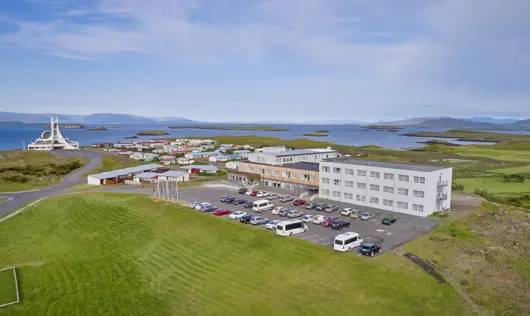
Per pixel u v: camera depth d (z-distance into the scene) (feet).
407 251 169.78
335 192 282.15
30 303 139.74
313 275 150.10
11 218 249.96
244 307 130.00
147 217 239.30
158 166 451.94
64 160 541.34
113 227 225.35
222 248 183.93
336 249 170.40
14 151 637.71
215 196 297.74
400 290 134.72
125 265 173.78
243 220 218.18
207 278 155.12
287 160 360.28
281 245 180.14
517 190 361.71
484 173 487.61
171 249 188.55
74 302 140.36
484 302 127.44
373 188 258.57
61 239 209.77
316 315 121.90
